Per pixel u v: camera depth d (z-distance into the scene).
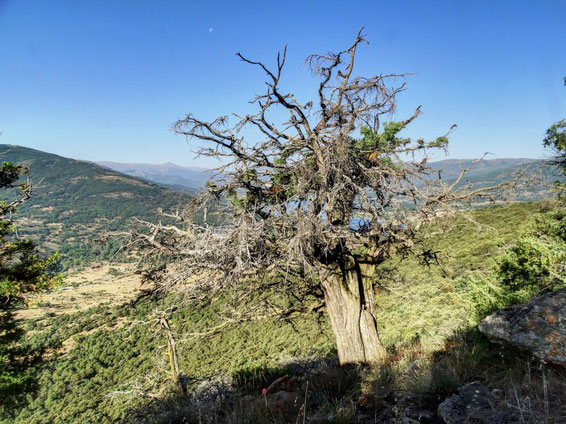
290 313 8.98
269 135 7.66
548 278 7.14
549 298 3.27
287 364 8.96
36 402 47.97
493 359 3.52
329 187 6.68
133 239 7.34
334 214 7.20
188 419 4.43
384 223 7.04
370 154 8.27
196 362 29.72
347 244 6.93
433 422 2.84
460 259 25.78
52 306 96.88
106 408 38.69
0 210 16.47
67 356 61.78
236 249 6.10
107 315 83.88
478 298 5.54
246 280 7.87
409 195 7.06
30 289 16.47
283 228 6.72
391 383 4.21
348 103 7.27
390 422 3.15
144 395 10.81
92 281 120.00
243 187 7.98
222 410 4.47
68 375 53.09
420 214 7.11
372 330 7.85
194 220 8.26
